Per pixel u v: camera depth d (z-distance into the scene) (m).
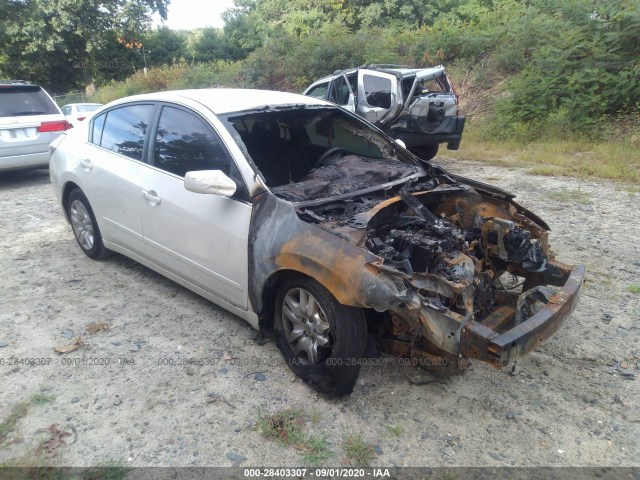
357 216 3.12
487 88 13.91
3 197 7.75
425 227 3.42
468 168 9.38
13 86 8.27
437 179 4.05
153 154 4.02
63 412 2.96
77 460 2.62
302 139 4.49
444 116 8.99
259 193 3.32
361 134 4.45
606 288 4.46
